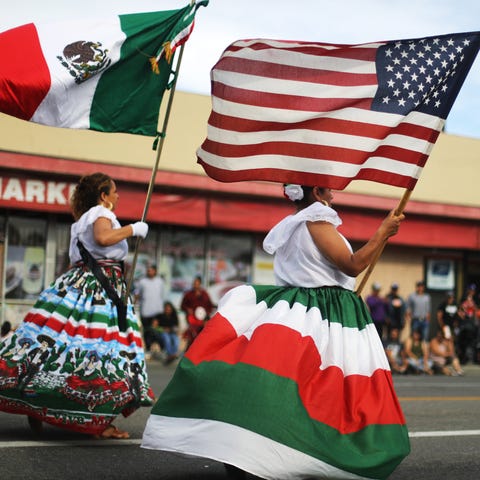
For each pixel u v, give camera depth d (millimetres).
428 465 5465
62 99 5559
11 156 15992
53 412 5570
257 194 18406
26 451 5297
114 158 17484
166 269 18234
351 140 4742
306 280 4570
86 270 5832
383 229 4453
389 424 4273
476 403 9758
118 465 5027
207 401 4145
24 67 5477
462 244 21719
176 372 4301
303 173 4734
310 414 4164
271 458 4008
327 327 4434
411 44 4844
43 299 5793
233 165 4789
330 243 4484
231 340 4363
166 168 18062
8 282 16547
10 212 16625
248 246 19266
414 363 16906
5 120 16344
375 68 4797
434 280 21891
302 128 4750
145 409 7617
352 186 20078
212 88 4816
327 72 4785
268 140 4773
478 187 22359
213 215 18078
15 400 5570
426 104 4832
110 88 5680
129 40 5684
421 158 4781
